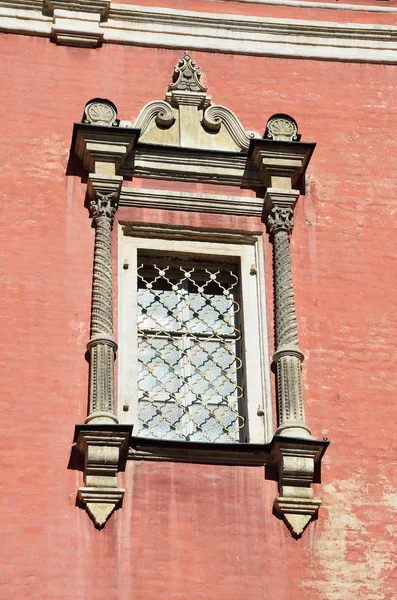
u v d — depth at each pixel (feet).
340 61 96.07
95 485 77.77
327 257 88.02
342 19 97.71
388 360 84.89
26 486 78.18
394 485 80.74
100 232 85.71
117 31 94.58
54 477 78.54
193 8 96.43
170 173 89.15
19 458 78.89
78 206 87.61
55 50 93.35
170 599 75.66
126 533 77.25
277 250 86.74
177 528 77.66
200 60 94.58
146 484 78.64
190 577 76.43
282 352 82.89
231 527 78.13
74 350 82.69
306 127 93.04
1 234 85.87
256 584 76.74
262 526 78.38
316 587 77.10
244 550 77.56
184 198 88.17
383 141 93.20
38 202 87.40
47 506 77.66
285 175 89.40
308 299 86.33
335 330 85.56
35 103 91.15
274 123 90.74
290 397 81.46
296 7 97.60
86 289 84.74
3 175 88.02
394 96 95.30
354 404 83.15
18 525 76.89
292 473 78.95
